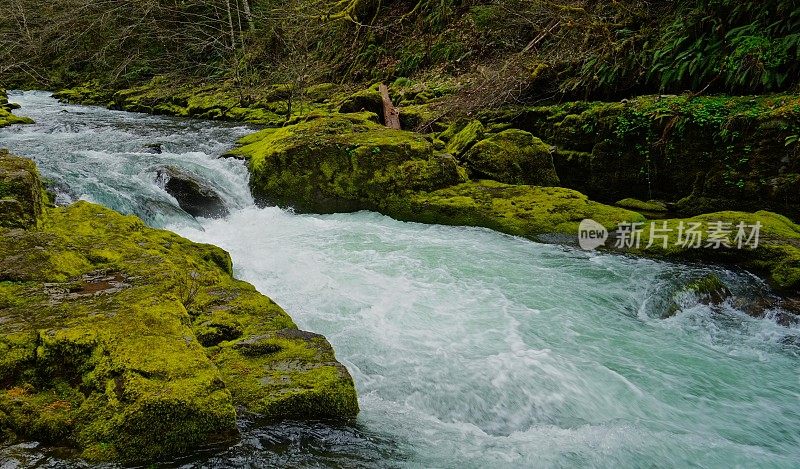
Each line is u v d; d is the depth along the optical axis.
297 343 3.83
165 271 4.00
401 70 17.03
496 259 6.66
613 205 8.58
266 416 3.14
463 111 11.69
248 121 15.08
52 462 2.53
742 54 8.27
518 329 4.98
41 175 7.16
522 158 9.16
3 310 3.26
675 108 8.15
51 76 24.11
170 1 21.83
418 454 3.13
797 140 6.93
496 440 3.46
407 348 4.51
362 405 3.70
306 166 8.60
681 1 10.12
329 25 20.09
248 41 21.36
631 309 5.60
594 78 10.36
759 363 4.70
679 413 3.96
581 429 3.68
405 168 8.38
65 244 4.23
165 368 2.92
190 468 2.67
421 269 6.24
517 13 13.92
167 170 8.29
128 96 19.25
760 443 3.64
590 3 12.43
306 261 6.32
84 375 2.90
